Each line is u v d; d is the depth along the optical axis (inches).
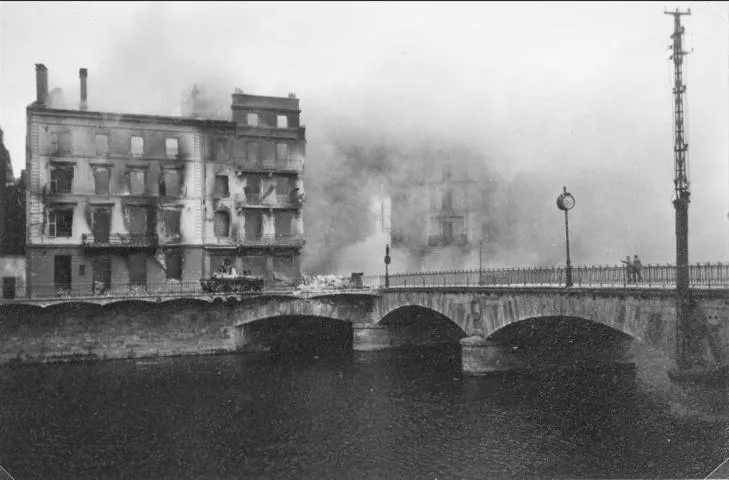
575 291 1331.2
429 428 1294.3
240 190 2679.6
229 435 1295.5
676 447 999.6
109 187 2492.6
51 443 1253.1
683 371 1033.5
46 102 2434.8
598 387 1289.4
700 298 1037.8
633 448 1039.6
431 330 2445.9
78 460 1159.6
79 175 2452.0
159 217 2549.2
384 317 2352.4
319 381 1825.8
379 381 1804.9
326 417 1413.6
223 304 2377.0
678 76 1105.4
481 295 1718.8
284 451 1187.3
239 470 1101.7
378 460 1120.8
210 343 2362.2
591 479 962.1
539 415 1320.1
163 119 2571.4
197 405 1546.5
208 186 2630.4
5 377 1893.5
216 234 2652.6
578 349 1455.5
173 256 2576.3
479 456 1107.9
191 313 2347.4
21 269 2369.6
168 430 1334.9
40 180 2394.2
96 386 1775.3
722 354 999.0
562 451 1083.3
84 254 2440.9
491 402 1454.2
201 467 1112.8
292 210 2760.8
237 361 2209.6
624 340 1416.1
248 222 2714.1
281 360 2224.4
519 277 1670.8
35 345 2155.5
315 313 2379.4
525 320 1552.7
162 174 2571.4
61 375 1935.3
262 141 2733.8
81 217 2448.3
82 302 2170.3
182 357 2293.3
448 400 1503.4
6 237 2405.3
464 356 1711.4
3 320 2122.3
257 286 2438.5
